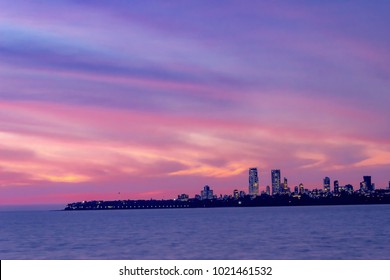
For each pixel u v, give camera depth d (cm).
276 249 6919
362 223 14362
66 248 7612
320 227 12412
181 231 11706
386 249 6788
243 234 10138
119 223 18625
